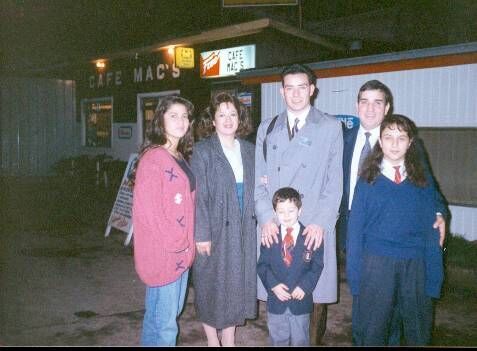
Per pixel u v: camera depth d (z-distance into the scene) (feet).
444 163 19.42
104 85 43.70
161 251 9.00
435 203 9.05
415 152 9.03
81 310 14.46
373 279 8.97
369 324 9.16
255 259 10.57
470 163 18.67
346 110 22.15
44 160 48.78
